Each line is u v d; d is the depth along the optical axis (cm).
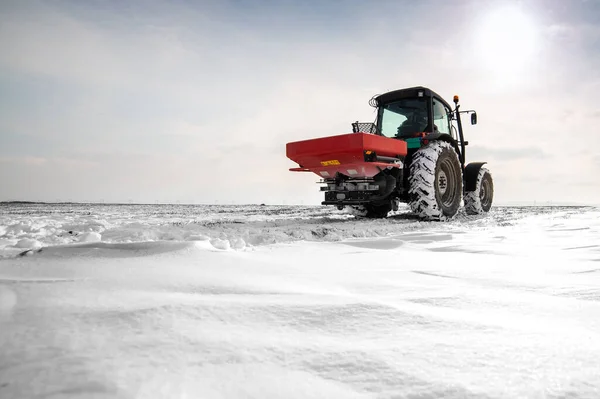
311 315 107
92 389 67
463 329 98
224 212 1153
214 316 105
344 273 180
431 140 588
